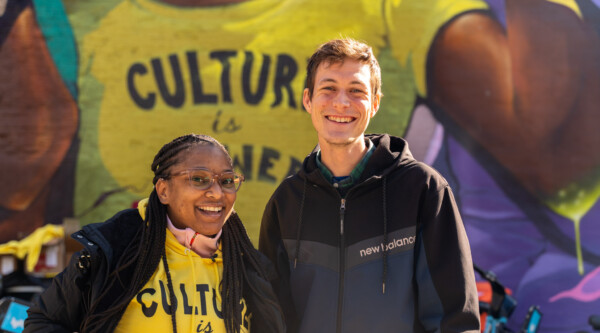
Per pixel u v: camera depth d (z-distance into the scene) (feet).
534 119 23.94
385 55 23.90
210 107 23.67
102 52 23.48
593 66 24.08
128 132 23.43
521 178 23.80
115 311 7.37
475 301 7.84
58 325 7.50
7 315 13.24
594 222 23.65
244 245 8.36
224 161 8.05
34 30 23.34
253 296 8.27
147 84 23.58
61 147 23.18
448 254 8.02
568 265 23.49
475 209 23.66
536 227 23.63
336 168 8.81
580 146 23.89
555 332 23.24
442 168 23.76
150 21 23.67
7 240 22.71
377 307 8.22
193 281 7.79
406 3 24.03
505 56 24.04
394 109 23.82
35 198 22.97
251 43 23.81
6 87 23.15
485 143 23.88
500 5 24.13
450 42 24.03
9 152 23.02
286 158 23.70
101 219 23.11
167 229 8.05
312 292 8.60
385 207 8.46
